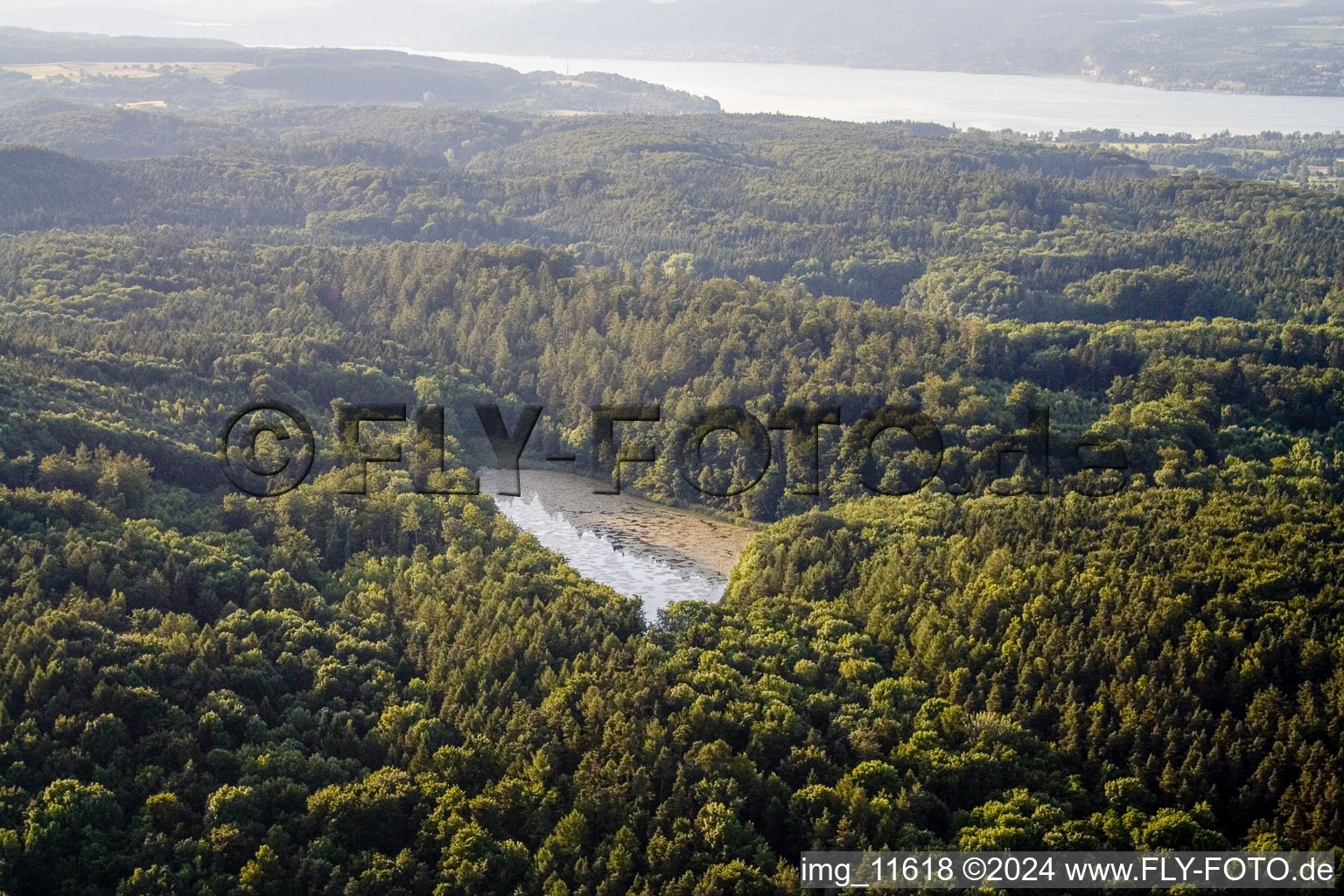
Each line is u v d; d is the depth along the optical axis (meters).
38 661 168.50
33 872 144.12
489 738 169.00
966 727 173.50
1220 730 168.88
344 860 150.62
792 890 146.25
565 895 146.00
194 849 148.25
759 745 167.50
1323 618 184.25
